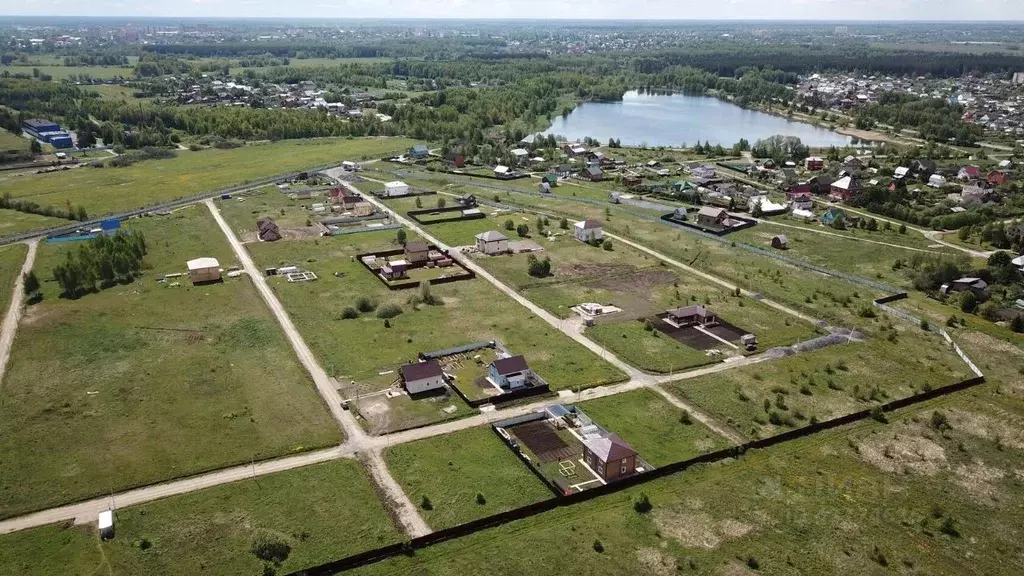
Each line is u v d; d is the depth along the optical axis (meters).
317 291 105.00
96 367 80.19
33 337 87.38
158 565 50.69
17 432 66.62
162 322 92.69
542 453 65.75
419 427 69.25
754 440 67.69
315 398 74.31
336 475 61.25
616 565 51.75
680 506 58.62
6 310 95.69
